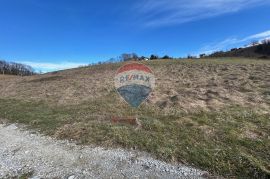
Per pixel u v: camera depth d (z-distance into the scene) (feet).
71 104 45.39
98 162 21.45
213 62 106.52
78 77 92.02
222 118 30.53
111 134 26.78
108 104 42.91
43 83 86.33
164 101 41.91
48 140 27.25
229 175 18.72
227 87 50.60
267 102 37.42
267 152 21.38
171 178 18.65
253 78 58.85
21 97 59.77
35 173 20.20
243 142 23.36
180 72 81.25
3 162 22.52
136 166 20.48
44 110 42.14
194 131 26.76
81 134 27.73
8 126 34.63
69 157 22.70
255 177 18.33
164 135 26.18
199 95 45.06
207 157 21.08
